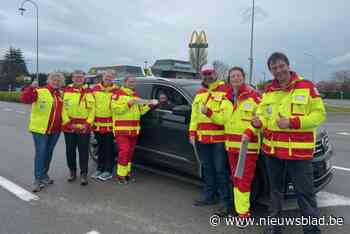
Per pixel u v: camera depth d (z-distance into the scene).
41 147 5.80
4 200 5.34
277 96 3.76
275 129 3.77
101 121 6.30
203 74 4.66
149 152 6.27
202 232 4.25
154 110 6.16
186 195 5.58
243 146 4.12
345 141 11.14
